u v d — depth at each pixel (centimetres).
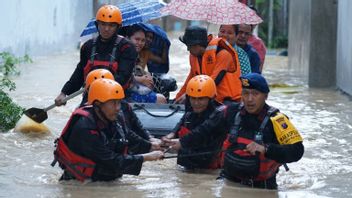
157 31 1742
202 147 1333
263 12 4662
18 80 2530
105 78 1206
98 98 1164
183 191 1183
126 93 1600
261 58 1952
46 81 2528
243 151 1188
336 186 1250
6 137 1547
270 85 2728
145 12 1658
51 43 3641
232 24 1593
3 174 1276
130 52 1412
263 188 1212
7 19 2939
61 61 3278
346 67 2459
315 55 2673
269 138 1173
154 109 1512
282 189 1221
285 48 4497
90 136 1168
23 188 1184
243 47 1708
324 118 1969
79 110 1187
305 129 1797
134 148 1280
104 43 1415
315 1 2658
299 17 3169
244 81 1162
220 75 1473
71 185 1202
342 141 1656
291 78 2992
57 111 1927
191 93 1314
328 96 2433
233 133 1201
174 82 1738
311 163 1430
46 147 1500
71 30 4041
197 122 1334
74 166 1207
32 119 1518
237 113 1215
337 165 1416
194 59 1527
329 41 2672
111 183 1224
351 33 2377
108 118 1180
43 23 3491
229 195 1160
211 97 1320
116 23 1400
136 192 1169
